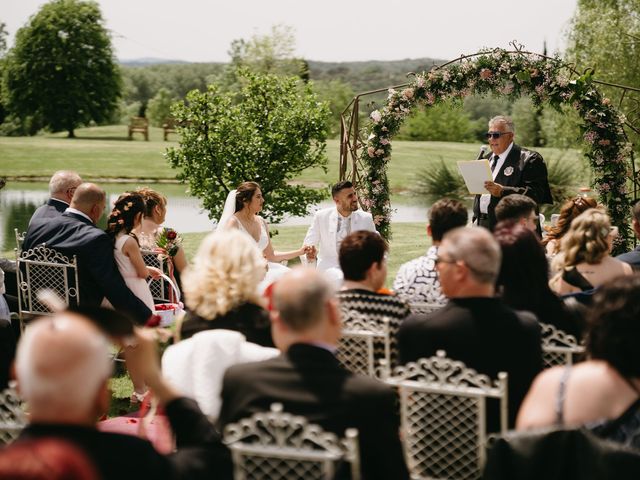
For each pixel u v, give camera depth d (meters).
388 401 2.38
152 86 94.88
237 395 2.42
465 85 8.27
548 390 2.23
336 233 7.24
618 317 2.17
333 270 6.71
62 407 1.88
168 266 6.52
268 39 43.53
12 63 56.47
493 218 7.88
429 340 2.87
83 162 32.31
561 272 4.14
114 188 25.14
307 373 2.39
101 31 57.28
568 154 23.28
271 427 2.34
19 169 29.92
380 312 3.46
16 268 6.06
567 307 3.52
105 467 1.91
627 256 4.87
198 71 96.25
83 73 56.34
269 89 11.74
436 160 33.03
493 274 2.88
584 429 2.11
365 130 8.84
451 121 47.84
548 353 3.33
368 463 2.36
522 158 7.91
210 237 3.28
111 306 5.45
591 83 8.08
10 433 2.61
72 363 1.86
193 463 2.25
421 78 8.31
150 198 6.62
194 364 2.92
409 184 24.91
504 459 2.21
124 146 38.81
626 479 2.04
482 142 48.34
